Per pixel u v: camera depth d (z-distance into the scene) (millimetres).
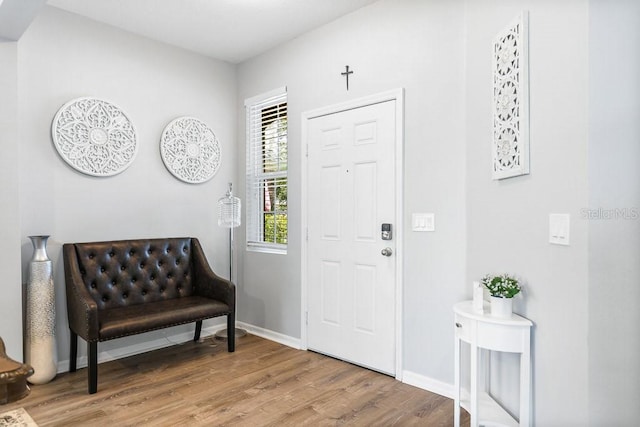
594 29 1424
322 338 3197
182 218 3590
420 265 2594
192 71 3676
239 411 2264
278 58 3568
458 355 2020
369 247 2877
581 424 1479
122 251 3061
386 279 2779
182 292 3398
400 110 2684
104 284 2941
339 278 3068
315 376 2758
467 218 2359
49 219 2838
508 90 1915
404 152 2680
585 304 1462
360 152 2930
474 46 2279
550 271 1653
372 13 2861
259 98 3756
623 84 1310
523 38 1779
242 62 3938
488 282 1892
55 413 2225
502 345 1752
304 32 3322
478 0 2236
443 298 2484
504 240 1996
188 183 3625
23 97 2727
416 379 2609
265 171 3816
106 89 3133
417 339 2609
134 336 3252
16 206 2518
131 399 2404
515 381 1920
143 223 3334
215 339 3602
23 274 2725
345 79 3031
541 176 1705
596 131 1416
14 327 2504
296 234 3406
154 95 3416
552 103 1636
